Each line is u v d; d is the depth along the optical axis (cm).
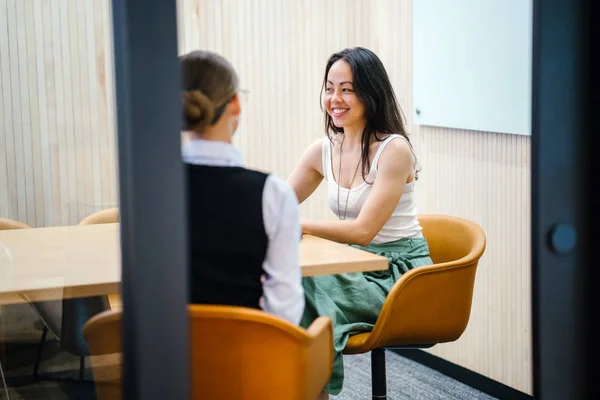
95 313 243
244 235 212
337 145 314
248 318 199
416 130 412
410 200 305
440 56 384
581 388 218
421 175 411
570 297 216
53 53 317
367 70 298
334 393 267
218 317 200
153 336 176
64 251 254
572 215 214
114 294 228
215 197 211
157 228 175
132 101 172
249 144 435
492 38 352
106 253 254
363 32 447
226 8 421
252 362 205
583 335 218
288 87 441
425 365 420
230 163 214
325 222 289
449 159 390
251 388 207
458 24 371
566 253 214
